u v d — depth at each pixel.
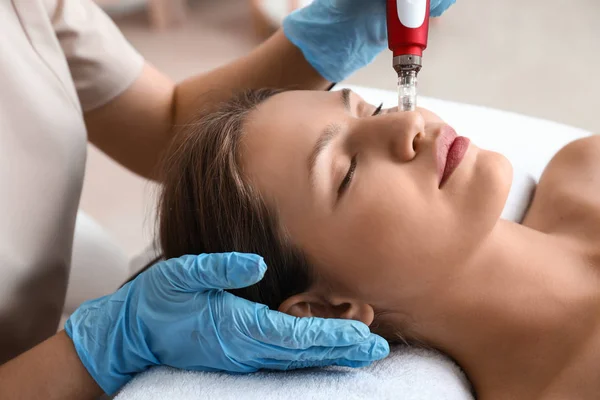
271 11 2.76
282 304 0.82
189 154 0.90
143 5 3.15
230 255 0.71
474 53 2.60
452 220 0.76
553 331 0.82
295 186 0.79
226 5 3.27
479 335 0.84
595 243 0.91
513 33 2.69
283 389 0.76
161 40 3.02
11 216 0.81
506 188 0.77
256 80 1.12
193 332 0.76
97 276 1.25
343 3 0.97
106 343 0.78
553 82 2.37
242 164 0.83
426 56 2.63
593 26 2.64
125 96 1.08
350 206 0.76
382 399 0.75
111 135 1.13
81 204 2.19
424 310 0.83
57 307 0.92
